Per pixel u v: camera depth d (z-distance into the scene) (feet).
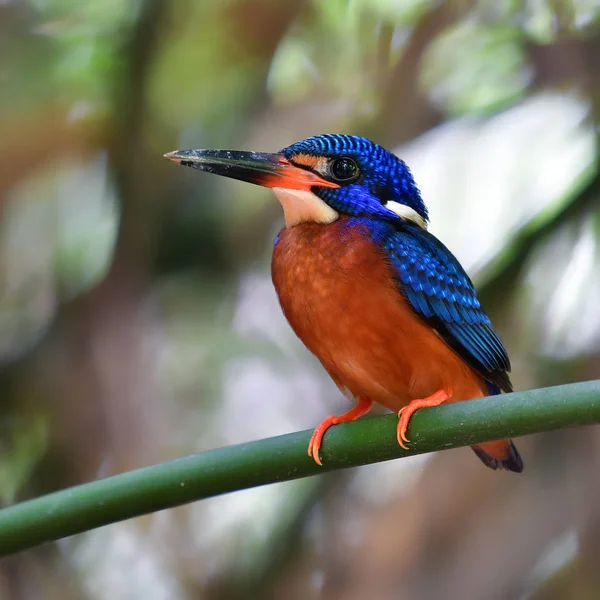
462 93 38.86
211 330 39.06
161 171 36.55
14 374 34.73
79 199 40.04
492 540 28.84
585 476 29.14
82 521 18.90
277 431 40.37
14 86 37.42
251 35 37.81
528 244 31.40
